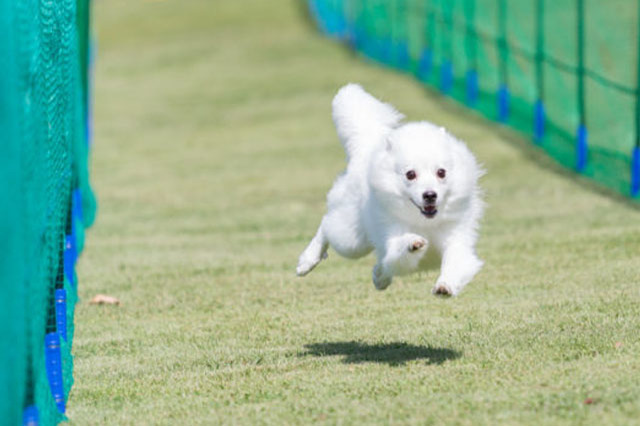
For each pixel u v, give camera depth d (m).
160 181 21.23
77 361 9.16
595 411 6.59
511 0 28.11
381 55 35.59
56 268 8.61
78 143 14.50
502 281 11.42
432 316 10.06
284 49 41.38
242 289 11.96
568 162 19.16
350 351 8.91
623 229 13.84
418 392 7.36
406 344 9.01
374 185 8.02
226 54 41.94
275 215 17.06
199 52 43.16
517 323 9.42
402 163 7.78
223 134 26.88
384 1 34.84
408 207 7.89
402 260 7.92
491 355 8.31
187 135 27.27
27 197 5.94
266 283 12.22
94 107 33.47
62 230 9.60
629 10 26.39
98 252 14.75
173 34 48.75
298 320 10.30
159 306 11.32
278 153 23.44
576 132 20.08
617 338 8.51
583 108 18.41
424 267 8.55
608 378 7.31
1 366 5.08
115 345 9.71
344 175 8.85
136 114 31.58
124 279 12.84
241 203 18.30
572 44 24.70
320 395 7.49
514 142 21.75
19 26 5.77
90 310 11.27
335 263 13.18
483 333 9.16
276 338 9.61
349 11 40.00
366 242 8.71
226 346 9.41
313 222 16.31
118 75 39.94
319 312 10.59
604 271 11.46
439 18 29.69
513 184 17.98
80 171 15.07
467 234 8.15
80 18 15.05
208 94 33.81
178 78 37.88
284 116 28.53
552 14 26.80
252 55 40.97
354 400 7.28
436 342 8.99
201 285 12.30
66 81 10.50
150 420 7.18
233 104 31.48
